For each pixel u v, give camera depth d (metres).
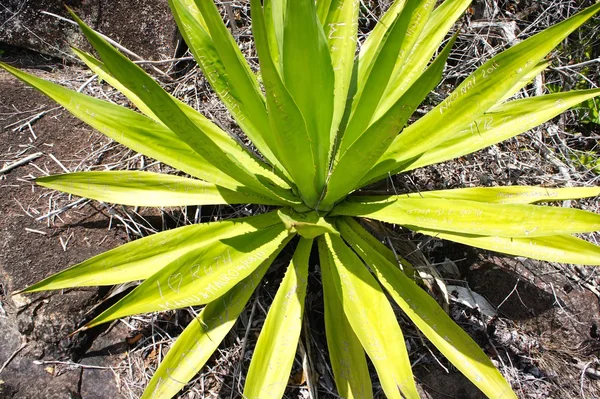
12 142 1.72
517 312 1.60
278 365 1.25
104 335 1.52
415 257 1.56
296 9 1.14
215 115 1.85
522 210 1.21
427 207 1.33
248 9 2.02
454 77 1.94
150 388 1.25
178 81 1.96
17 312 1.45
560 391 1.50
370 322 1.24
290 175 1.41
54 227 1.59
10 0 1.93
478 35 1.91
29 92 1.85
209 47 1.40
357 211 1.45
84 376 1.46
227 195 1.49
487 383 1.17
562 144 1.86
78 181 1.40
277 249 1.43
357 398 1.24
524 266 1.65
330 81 1.34
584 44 2.04
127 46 2.00
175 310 1.55
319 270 1.63
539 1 2.07
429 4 1.40
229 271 1.30
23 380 1.43
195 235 1.41
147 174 1.47
